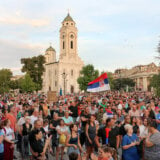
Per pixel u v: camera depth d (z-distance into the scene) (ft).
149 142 24.64
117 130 33.47
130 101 64.39
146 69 445.78
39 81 293.64
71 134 33.94
